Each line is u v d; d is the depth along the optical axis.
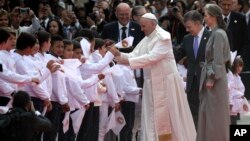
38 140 24.62
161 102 27.19
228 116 26.50
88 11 45.97
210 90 26.33
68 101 26.11
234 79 31.12
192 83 28.91
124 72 28.75
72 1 47.97
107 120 28.34
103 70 27.88
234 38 37.34
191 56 29.05
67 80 25.97
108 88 28.12
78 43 27.58
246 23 38.25
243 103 31.50
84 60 27.14
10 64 23.70
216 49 26.14
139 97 29.89
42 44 25.45
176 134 27.19
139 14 32.59
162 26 41.81
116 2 40.62
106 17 42.34
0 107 22.19
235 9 40.72
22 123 21.11
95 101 27.39
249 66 39.84
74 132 26.53
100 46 28.28
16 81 23.22
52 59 25.39
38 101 24.27
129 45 28.88
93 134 27.94
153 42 27.12
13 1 39.53
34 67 24.31
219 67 26.14
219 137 26.33
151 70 27.25
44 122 21.67
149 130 27.22
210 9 26.61
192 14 28.88
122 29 32.09
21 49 24.39
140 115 30.48
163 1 48.69
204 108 26.53
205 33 28.91
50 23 33.16
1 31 23.81
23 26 33.94
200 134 26.64
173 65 27.31
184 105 27.44
